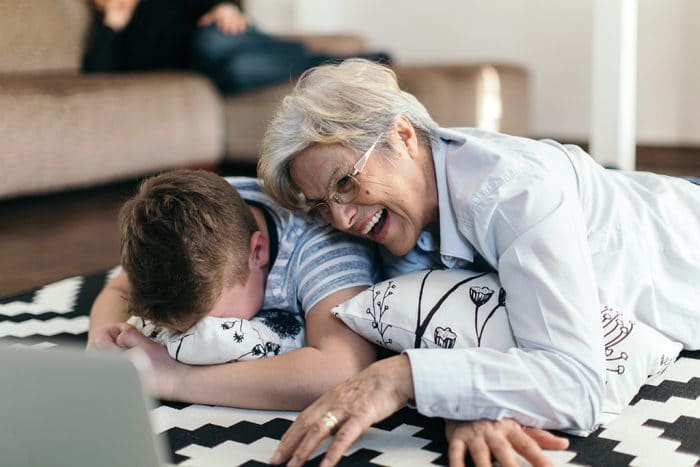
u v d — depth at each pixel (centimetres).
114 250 286
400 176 140
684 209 163
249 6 574
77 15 420
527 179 134
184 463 124
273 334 149
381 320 141
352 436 118
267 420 138
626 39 316
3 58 381
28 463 101
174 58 424
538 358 124
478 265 148
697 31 449
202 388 143
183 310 137
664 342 146
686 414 136
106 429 97
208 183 144
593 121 324
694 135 457
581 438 128
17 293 221
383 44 554
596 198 154
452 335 136
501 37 518
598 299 135
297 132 138
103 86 367
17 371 97
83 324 193
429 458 124
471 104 414
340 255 153
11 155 337
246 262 146
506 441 120
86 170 362
